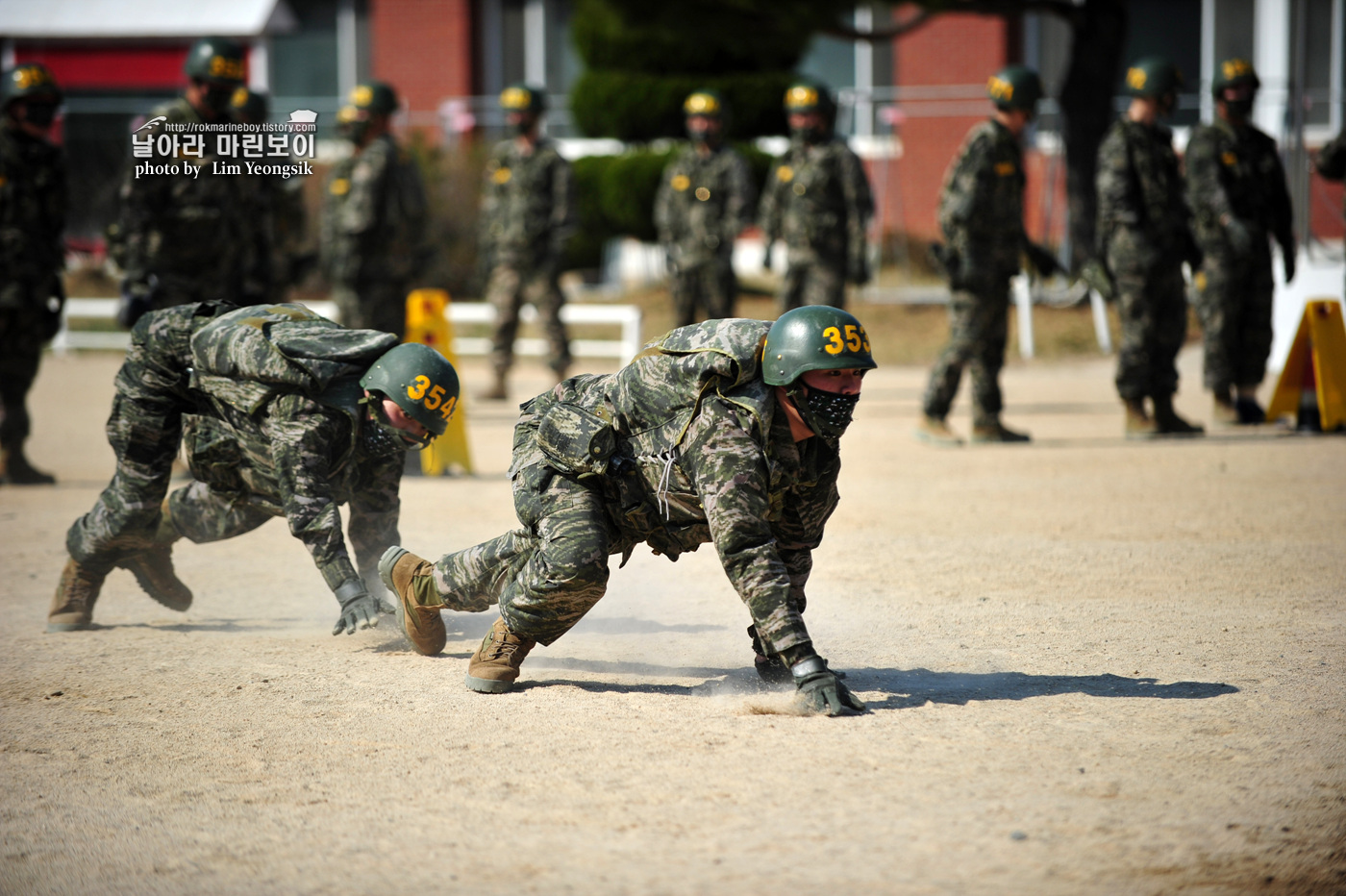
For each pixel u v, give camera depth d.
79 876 8.62
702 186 39.09
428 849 8.94
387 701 12.39
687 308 40.06
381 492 14.78
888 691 12.55
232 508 14.45
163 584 15.66
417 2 67.88
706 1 44.50
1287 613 15.58
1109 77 49.12
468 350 51.00
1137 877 8.32
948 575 18.02
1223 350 31.78
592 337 52.06
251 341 13.30
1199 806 9.47
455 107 63.88
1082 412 36.62
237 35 68.75
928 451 30.02
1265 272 31.62
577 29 56.38
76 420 37.66
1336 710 11.73
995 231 29.48
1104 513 22.36
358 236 31.62
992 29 60.38
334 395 13.28
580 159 55.81
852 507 23.38
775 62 55.88
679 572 18.95
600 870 8.53
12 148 25.34
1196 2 61.28
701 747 10.91
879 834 9.04
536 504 12.05
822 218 35.22
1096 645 14.23
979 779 10.06
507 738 11.21
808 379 10.81
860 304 53.94
